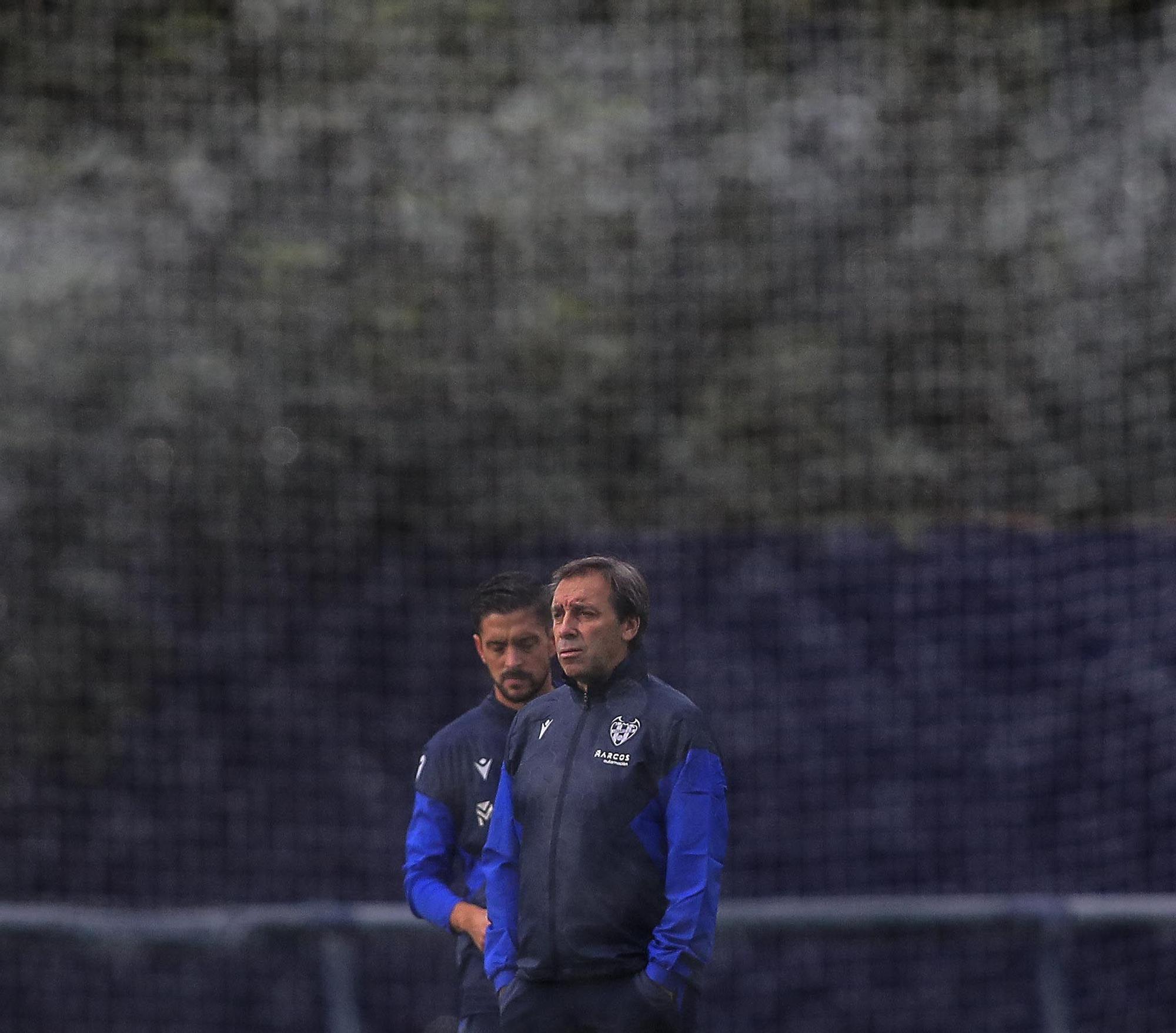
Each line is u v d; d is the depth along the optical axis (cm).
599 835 1170
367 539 4019
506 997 1202
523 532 4075
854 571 3800
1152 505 4028
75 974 3359
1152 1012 3020
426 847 1411
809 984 3341
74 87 4012
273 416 3994
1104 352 4044
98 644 3888
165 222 3966
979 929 1769
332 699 3903
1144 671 3588
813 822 3631
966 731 3638
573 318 4088
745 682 3750
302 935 1777
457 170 4075
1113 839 3541
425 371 4066
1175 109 4003
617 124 4084
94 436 3912
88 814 3803
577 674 1197
